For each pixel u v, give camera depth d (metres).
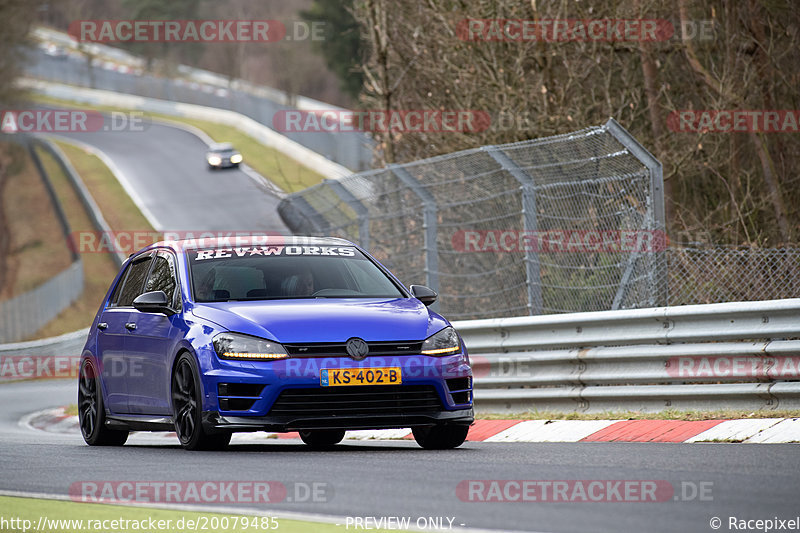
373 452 28.58
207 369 28.20
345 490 20.12
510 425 33.81
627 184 39.50
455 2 63.12
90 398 35.75
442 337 29.12
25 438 40.53
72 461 27.48
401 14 71.88
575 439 30.62
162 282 32.78
